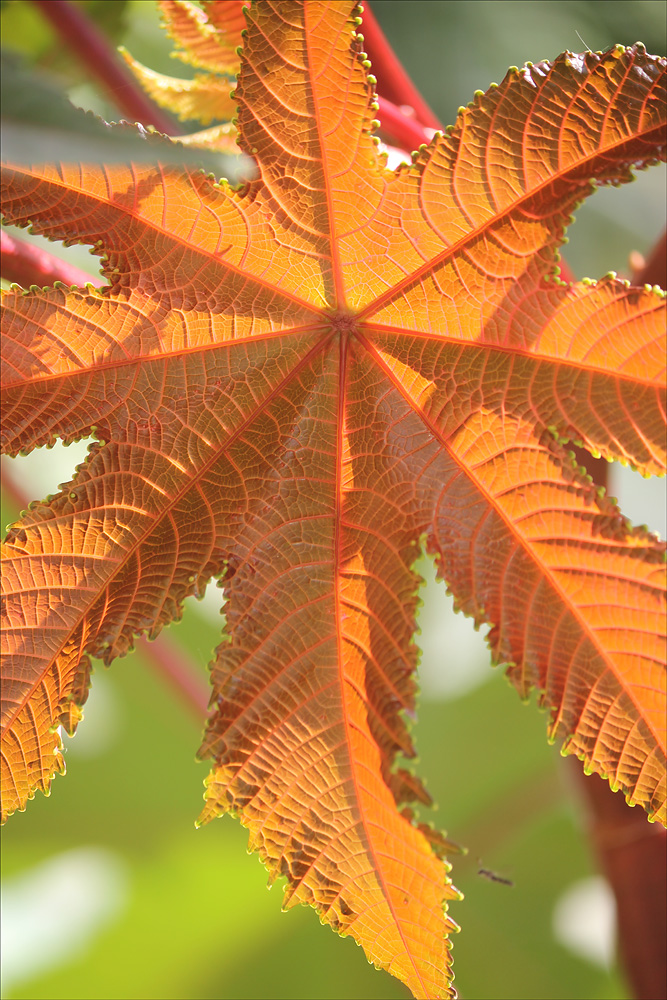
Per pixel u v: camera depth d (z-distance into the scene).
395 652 0.71
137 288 0.70
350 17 0.68
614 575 0.70
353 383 0.71
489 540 0.71
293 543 0.71
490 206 0.69
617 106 0.68
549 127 0.68
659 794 0.70
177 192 0.69
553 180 0.69
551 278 0.70
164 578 0.71
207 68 0.77
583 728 0.71
